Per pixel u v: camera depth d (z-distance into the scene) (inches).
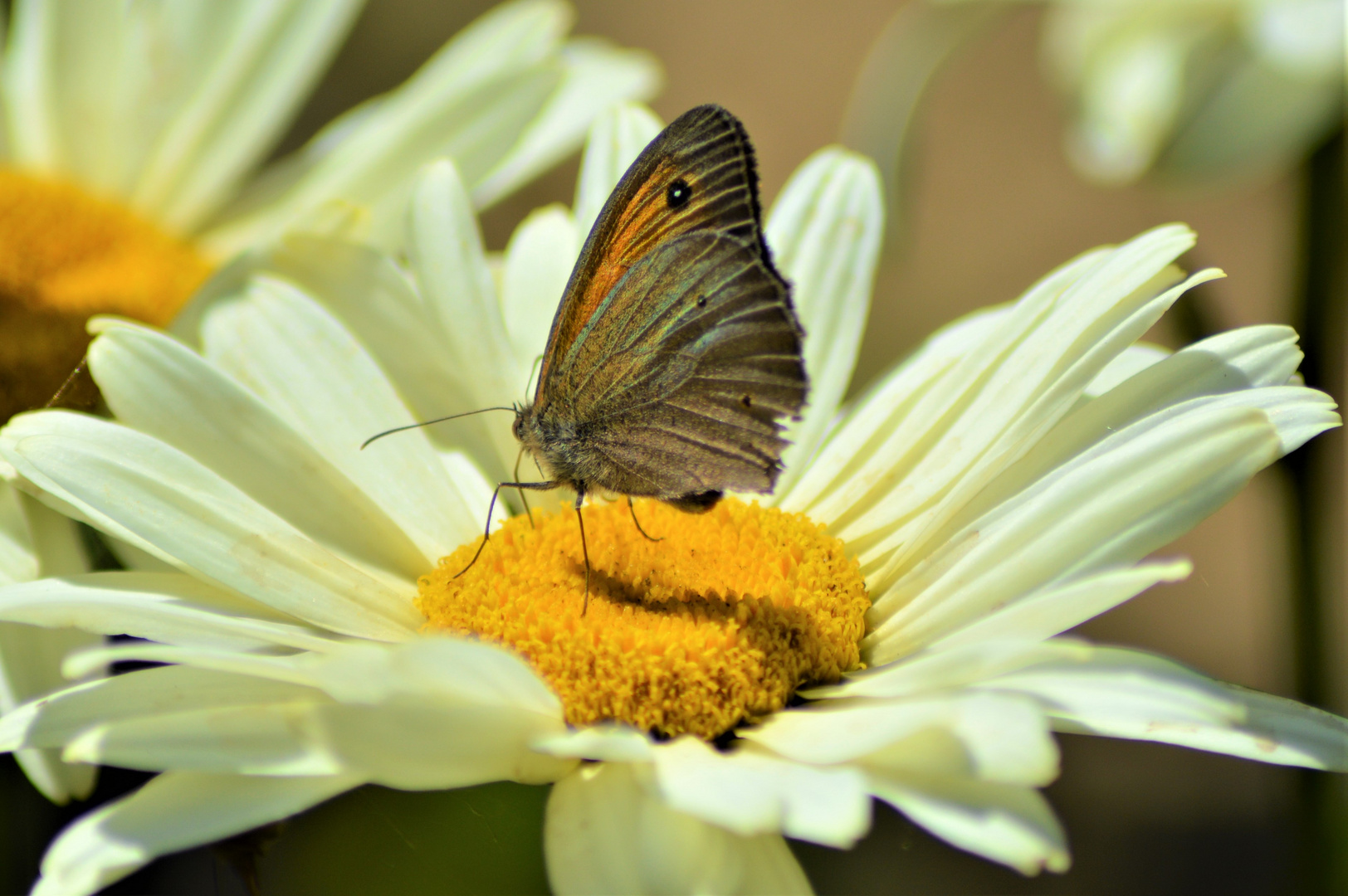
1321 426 16.3
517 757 16.0
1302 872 17.5
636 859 15.8
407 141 18.3
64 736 16.0
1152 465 16.2
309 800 15.9
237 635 16.3
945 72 31.6
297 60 18.6
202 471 16.5
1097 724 16.1
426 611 16.6
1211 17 18.9
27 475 16.4
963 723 15.6
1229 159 18.7
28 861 16.8
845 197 17.6
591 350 16.8
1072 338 16.5
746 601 16.4
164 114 18.4
